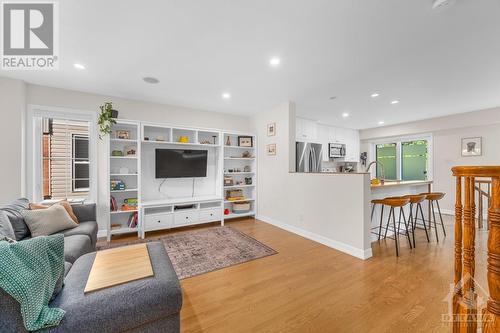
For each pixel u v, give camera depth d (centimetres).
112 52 224
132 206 354
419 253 277
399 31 188
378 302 178
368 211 269
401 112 464
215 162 462
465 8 159
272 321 158
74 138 334
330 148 600
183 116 423
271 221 427
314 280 213
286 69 263
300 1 154
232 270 234
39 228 216
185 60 241
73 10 162
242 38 200
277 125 414
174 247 297
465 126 461
